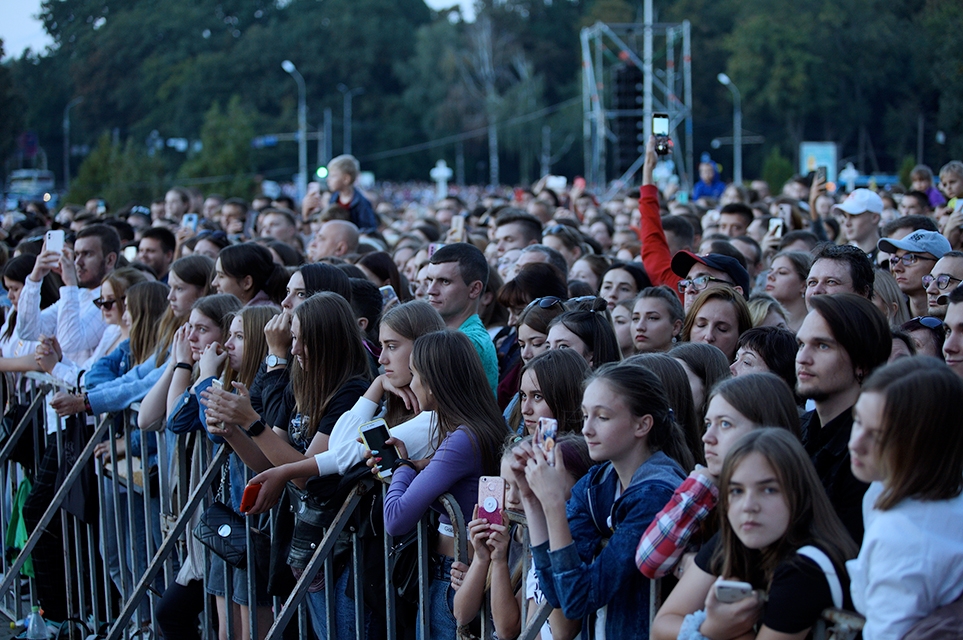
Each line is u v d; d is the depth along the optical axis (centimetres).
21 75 5059
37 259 772
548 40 9056
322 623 474
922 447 269
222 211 1402
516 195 1967
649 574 325
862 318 351
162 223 1344
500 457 429
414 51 9419
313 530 463
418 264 839
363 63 8994
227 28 8312
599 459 350
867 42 5809
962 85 2786
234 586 512
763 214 1203
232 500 527
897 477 271
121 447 621
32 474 712
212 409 460
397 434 446
